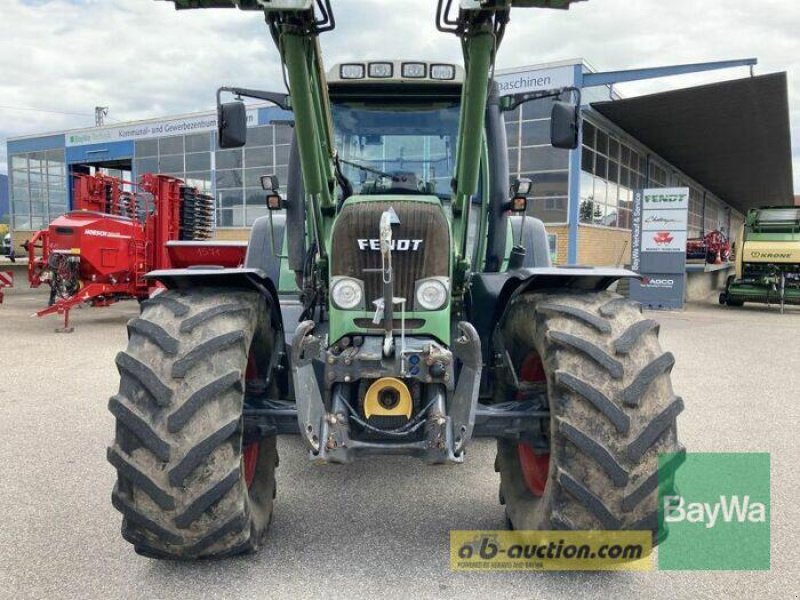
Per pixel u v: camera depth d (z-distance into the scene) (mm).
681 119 17719
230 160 24203
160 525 2230
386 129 3826
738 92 15117
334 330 2643
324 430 2451
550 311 2518
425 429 2486
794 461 3928
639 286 14266
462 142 2699
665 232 13953
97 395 5520
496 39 2500
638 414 2266
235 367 2320
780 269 14180
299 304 3662
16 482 3518
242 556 2715
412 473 3766
